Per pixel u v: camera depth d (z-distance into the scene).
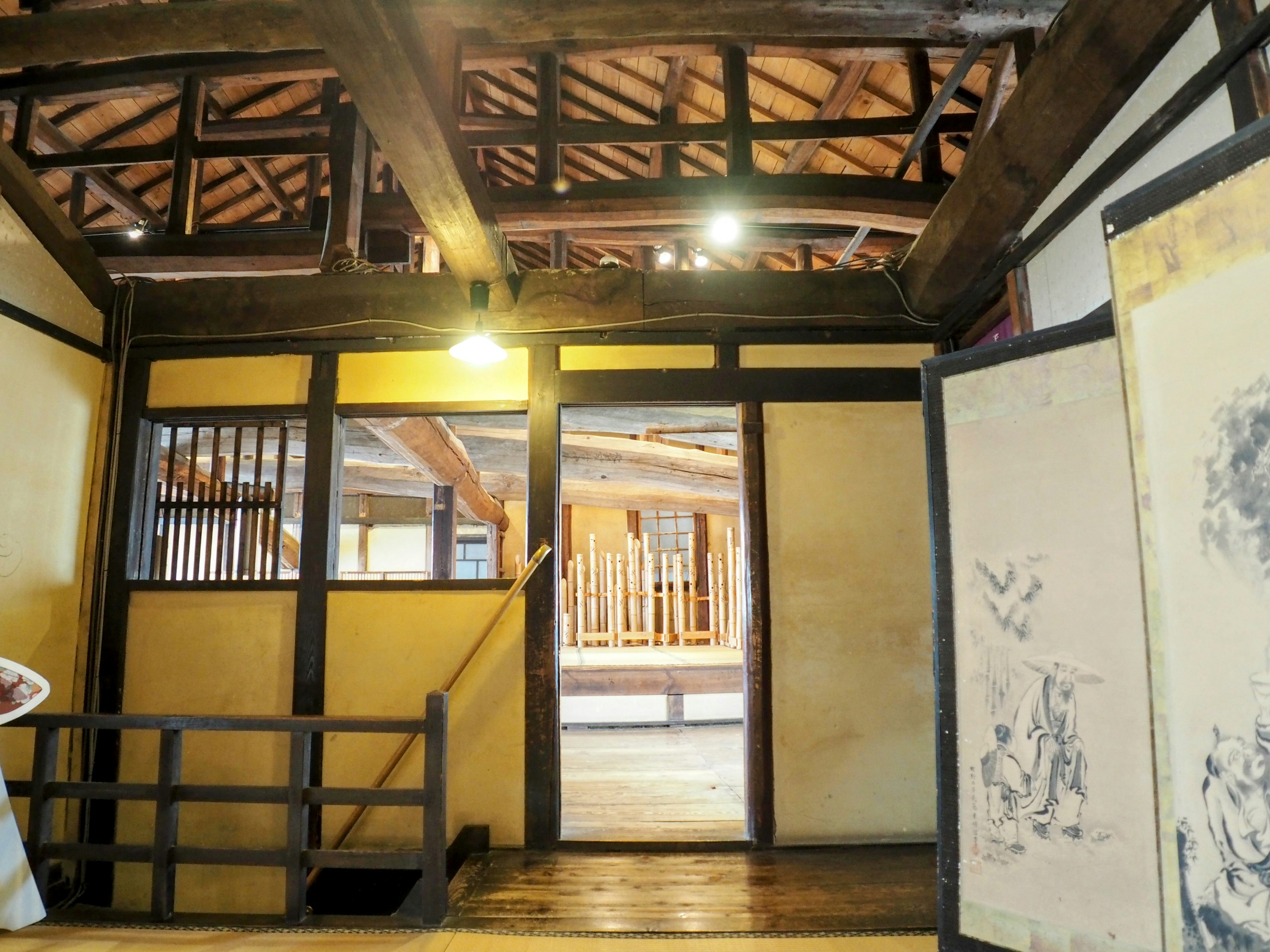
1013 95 2.82
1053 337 2.25
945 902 2.22
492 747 3.85
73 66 5.26
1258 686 1.49
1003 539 2.29
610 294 4.21
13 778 3.64
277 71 5.05
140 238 4.94
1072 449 2.19
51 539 3.89
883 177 5.00
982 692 2.28
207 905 3.86
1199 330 1.63
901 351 4.24
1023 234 3.36
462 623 3.97
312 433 4.18
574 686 7.37
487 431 7.63
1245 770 1.50
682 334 4.20
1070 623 2.12
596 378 4.17
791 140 4.89
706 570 11.66
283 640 4.02
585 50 5.06
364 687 3.94
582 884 3.31
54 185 6.89
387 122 2.64
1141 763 1.94
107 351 4.28
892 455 4.15
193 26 2.80
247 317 4.26
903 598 4.04
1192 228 1.65
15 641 3.66
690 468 9.39
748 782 3.89
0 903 2.78
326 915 2.98
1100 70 2.46
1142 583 1.74
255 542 4.23
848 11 3.18
